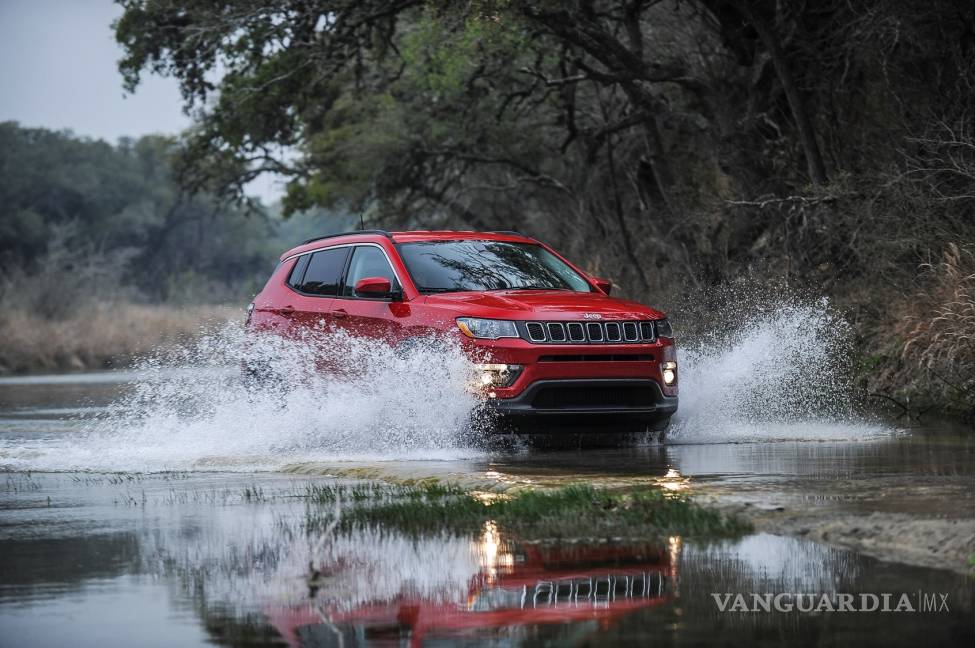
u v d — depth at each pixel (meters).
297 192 81.00
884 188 35.72
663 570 10.76
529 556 11.70
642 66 44.25
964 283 29.81
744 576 10.36
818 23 43.47
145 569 11.72
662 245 48.91
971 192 33.81
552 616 9.18
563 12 42.91
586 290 25.66
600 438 23.95
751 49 44.38
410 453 22.09
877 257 35.53
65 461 22.75
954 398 28.41
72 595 10.57
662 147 49.53
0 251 182.38
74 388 52.94
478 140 62.53
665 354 23.05
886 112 40.62
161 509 16.05
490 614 9.32
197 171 82.31
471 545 12.46
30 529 14.55
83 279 128.62
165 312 104.12
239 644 8.65
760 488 15.40
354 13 47.81
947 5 37.25
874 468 17.53
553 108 59.53
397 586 10.55
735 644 8.23
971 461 18.31
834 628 8.60
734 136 43.81
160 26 50.84
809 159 39.88
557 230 64.88
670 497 14.60
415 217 71.06
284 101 61.00
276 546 12.84
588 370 22.06
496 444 23.03
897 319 33.12
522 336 21.84
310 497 16.75
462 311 22.41
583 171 60.97
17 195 195.12
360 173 65.56
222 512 15.58
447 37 48.28
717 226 45.31
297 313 26.41
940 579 10.05
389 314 23.78
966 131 35.91
